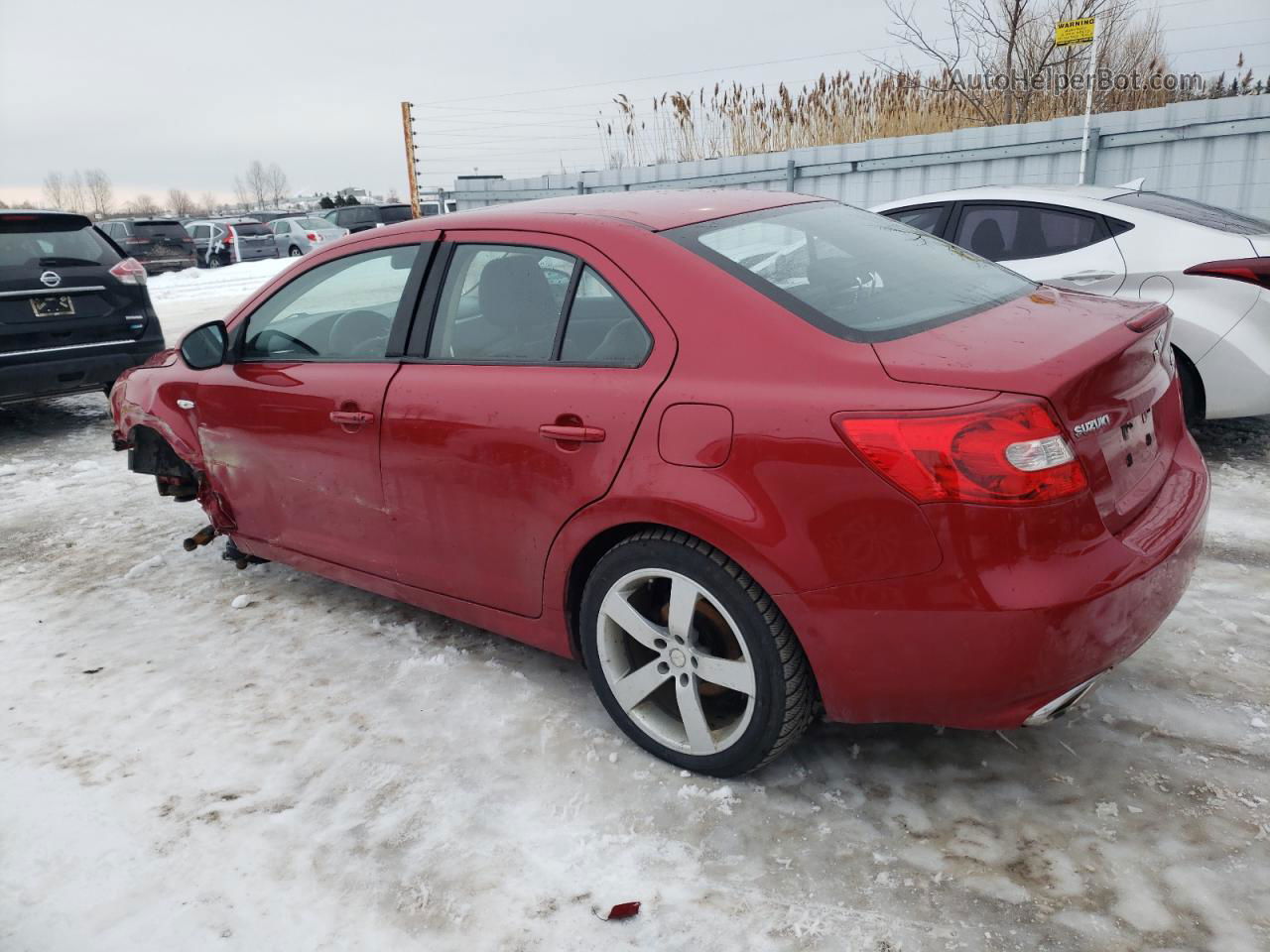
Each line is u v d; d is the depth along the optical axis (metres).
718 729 2.58
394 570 3.30
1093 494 2.14
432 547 3.11
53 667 3.53
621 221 2.76
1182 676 2.97
